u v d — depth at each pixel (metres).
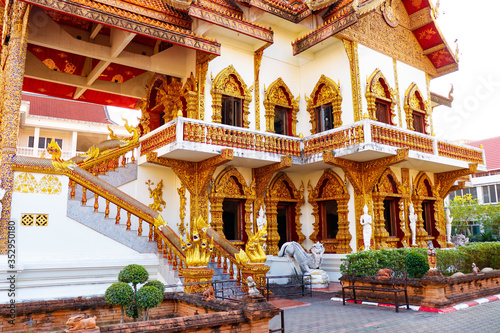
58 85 17.02
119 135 27.64
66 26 13.98
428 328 7.04
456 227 33.06
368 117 14.62
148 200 13.44
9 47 10.64
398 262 10.55
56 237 9.42
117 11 10.65
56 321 6.09
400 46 16.91
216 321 5.20
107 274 9.53
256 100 14.92
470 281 9.97
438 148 15.41
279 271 13.41
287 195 15.78
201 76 13.55
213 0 13.32
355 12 13.23
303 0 15.59
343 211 14.55
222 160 12.21
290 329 7.11
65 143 27.02
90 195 11.82
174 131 11.84
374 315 8.24
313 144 14.49
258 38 13.35
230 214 14.32
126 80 16.75
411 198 16.33
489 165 35.03
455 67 18.02
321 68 15.65
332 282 14.12
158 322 4.85
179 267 9.73
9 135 9.59
